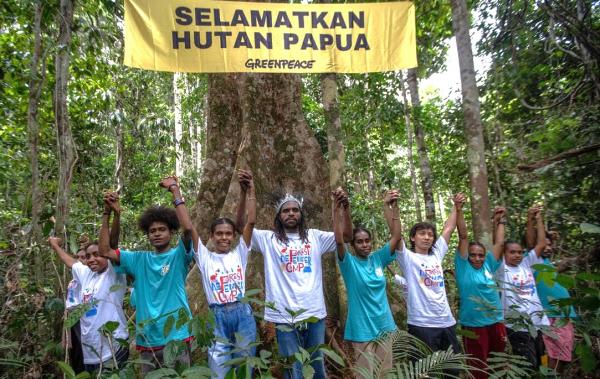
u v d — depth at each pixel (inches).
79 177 354.0
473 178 219.3
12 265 215.9
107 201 157.5
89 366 174.2
